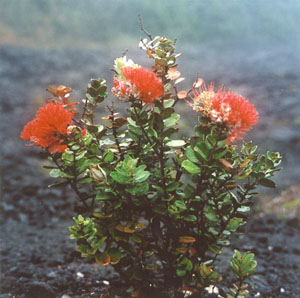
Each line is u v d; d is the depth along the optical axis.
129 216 0.71
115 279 0.92
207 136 0.62
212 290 0.83
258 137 2.44
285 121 2.76
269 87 3.73
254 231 1.30
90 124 0.71
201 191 0.69
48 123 0.63
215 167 0.64
